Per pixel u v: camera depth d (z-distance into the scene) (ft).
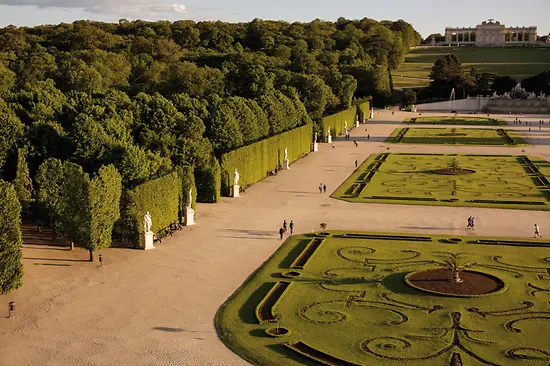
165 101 487.20
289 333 233.14
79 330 239.30
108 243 325.01
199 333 236.63
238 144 532.32
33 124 435.94
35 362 214.28
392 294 269.23
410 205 441.68
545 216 404.77
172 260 321.52
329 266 306.96
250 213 420.36
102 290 280.51
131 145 407.85
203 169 451.53
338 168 602.85
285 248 337.72
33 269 307.99
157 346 225.97
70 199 318.65
